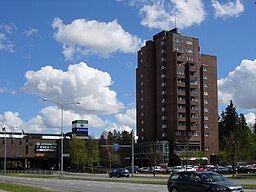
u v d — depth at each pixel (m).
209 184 22.73
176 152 118.06
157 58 128.25
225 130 141.25
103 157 119.12
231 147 71.00
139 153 126.81
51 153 121.12
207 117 127.38
